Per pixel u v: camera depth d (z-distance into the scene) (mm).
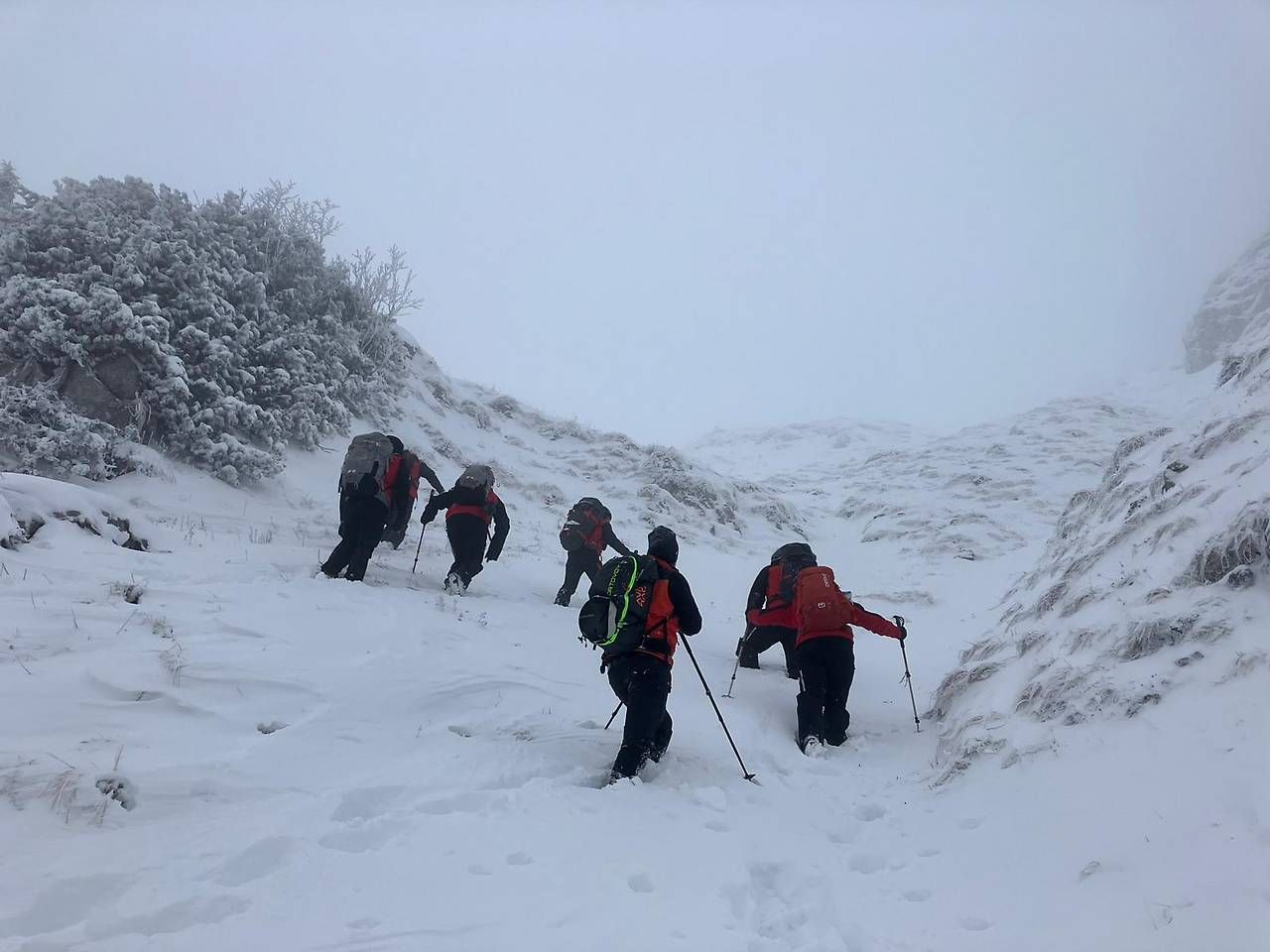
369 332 18062
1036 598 8156
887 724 7445
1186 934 2988
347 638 6562
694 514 19922
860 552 19094
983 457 26156
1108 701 4996
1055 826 4215
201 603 6707
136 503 10789
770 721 7168
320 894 3260
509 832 3994
